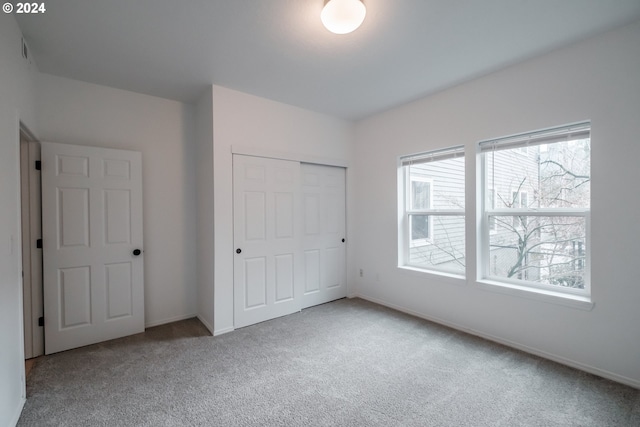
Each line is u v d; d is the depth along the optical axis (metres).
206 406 1.81
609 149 2.07
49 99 2.62
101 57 2.37
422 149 3.27
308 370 2.22
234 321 3.00
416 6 1.80
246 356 2.44
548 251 2.50
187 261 3.36
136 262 2.92
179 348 2.59
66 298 2.58
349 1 1.65
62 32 2.03
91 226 2.70
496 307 2.70
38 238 2.49
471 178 2.86
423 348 2.57
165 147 3.22
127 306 2.87
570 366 2.25
